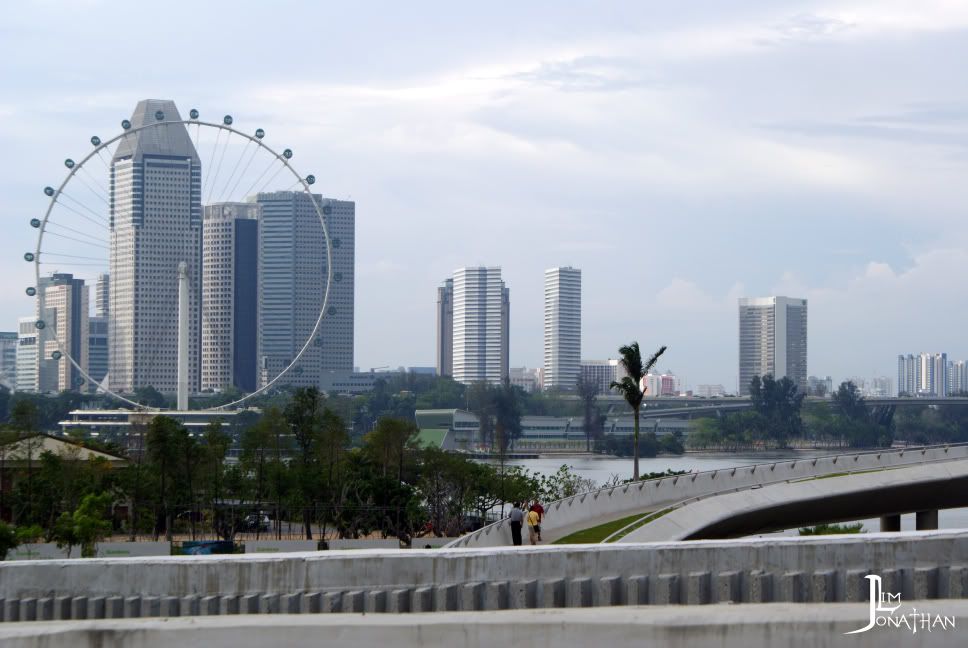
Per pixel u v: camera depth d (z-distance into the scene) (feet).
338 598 141.38
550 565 137.80
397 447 538.06
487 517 518.37
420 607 139.23
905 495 339.57
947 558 128.16
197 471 515.09
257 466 532.32
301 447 541.75
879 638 121.29
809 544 130.52
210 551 412.57
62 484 469.16
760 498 312.29
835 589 129.49
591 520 301.02
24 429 508.53
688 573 133.49
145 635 136.98
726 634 124.06
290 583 143.54
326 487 492.54
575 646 127.24
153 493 489.26
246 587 144.97
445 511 496.64
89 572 150.00
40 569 151.12
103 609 148.66
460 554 140.05
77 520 376.27
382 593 140.77
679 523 283.79
